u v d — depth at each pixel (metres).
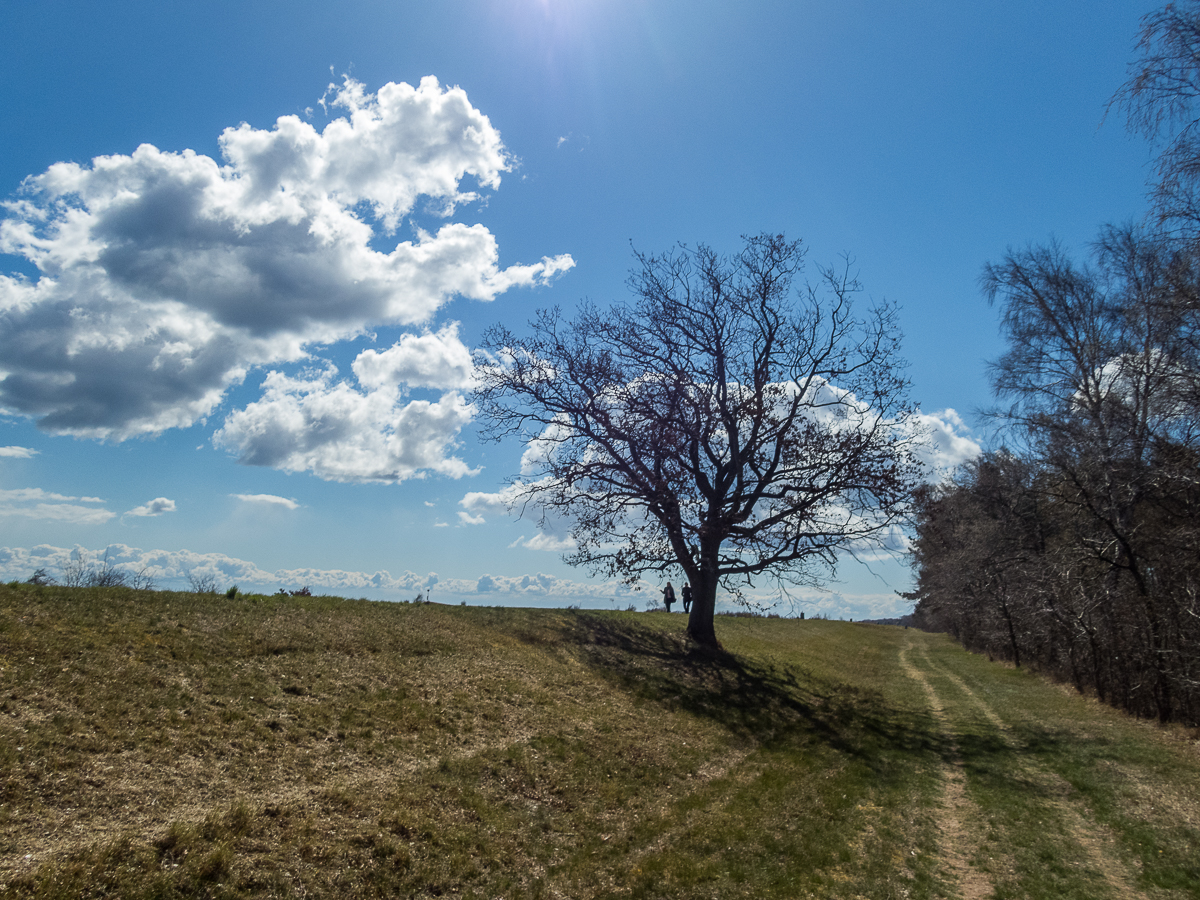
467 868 7.99
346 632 15.63
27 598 11.76
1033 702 24.27
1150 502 20.55
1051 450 22.72
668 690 18.70
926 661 40.88
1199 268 15.09
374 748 10.48
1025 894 8.58
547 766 11.66
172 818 7.08
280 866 6.86
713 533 23.70
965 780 14.39
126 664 10.45
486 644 18.36
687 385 25.28
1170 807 11.71
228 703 10.39
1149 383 18.41
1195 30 13.16
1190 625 18.16
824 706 21.19
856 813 11.68
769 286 25.66
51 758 7.39
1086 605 21.45
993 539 33.22
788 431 24.39
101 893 5.68
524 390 25.53
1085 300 25.84
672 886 8.41
